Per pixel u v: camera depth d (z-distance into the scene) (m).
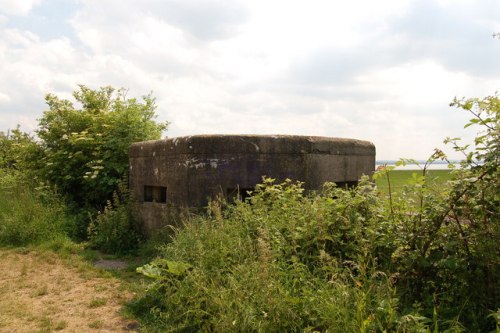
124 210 7.02
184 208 5.92
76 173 8.72
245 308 3.11
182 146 6.02
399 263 3.44
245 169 5.94
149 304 4.05
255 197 5.00
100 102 10.88
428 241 3.28
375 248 3.66
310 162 6.21
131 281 5.02
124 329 3.68
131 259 6.07
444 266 3.23
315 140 6.31
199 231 4.61
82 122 9.47
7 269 5.48
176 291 3.84
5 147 12.75
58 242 6.63
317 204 4.27
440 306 3.15
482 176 3.02
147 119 9.59
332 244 3.93
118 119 8.98
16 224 6.96
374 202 4.07
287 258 3.92
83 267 5.52
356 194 4.24
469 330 2.95
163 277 3.94
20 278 5.11
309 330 2.85
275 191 5.02
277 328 2.96
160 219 6.43
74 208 8.39
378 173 3.82
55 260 5.90
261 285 3.19
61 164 8.88
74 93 10.96
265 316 3.00
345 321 2.78
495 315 2.61
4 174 11.62
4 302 4.30
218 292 3.45
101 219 6.94
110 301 4.35
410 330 2.67
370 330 2.69
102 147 8.68
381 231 3.76
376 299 3.00
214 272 3.83
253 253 3.82
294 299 3.10
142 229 6.87
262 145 5.98
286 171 6.07
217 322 3.18
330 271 3.44
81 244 6.69
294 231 4.07
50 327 3.68
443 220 3.32
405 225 3.60
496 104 3.00
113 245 6.53
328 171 6.55
